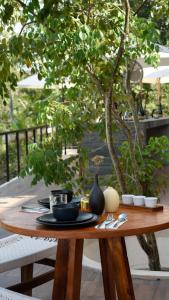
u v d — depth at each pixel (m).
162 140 4.19
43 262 3.11
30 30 3.20
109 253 2.50
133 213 2.51
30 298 1.74
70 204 2.35
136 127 4.12
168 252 4.90
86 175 4.52
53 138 4.40
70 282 2.38
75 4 3.21
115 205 2.54
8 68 3.03
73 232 2.14
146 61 4.04
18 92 13.98
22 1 3.21
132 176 4.11
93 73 3.64
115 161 3.65
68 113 4.30
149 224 2.25
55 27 3.10
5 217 2.48
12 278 3.61
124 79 4.06
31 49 3.09
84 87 4.18
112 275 2.73
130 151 3.94
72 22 3.16
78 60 3.26
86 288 3.41
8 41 3.04
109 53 3.64
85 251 4.52
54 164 4.20
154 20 3.90
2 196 6.62
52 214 2.39
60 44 3.15
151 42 3.58
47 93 4.46
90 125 4.46
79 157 4.46
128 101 4.02
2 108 13.86
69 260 2.39
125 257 2.49
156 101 11.86
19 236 3.06
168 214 2.48
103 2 3.35
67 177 4.28
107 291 2.74
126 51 3.65
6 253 2.71
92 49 3.25
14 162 8.95
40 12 2.85
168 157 4.18
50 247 2.82
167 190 6.93
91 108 4.36
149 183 4.18
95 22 3.38
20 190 7.10
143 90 5.68
